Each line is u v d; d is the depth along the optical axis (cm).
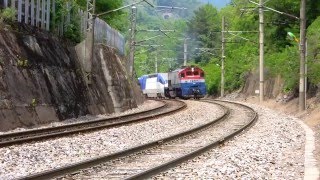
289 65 4441
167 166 1250
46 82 2783
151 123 2794
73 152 1598
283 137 2120
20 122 2364
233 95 7506
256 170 1262
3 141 1752
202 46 12912
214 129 2508
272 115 3575
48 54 2964
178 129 2555
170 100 6625
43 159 1440
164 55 15900
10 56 2514
